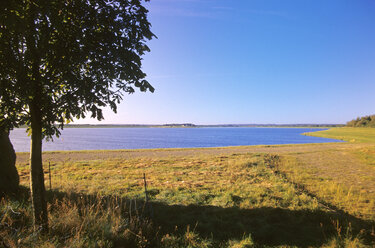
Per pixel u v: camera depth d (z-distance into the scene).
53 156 20.02
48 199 6.27
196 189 8.57
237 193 7.89
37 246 3.52
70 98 3.58
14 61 3.33
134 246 4.23
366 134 68.75
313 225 5.47
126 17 3.62
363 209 6.58
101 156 20.08
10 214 4.77
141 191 8.27
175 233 4.96
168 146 52.38
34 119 3.92
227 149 27.09
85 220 4.64
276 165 14.69
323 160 17.23
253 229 5.18
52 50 3.57
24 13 2.93
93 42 3.65
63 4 3.34
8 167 6.73
